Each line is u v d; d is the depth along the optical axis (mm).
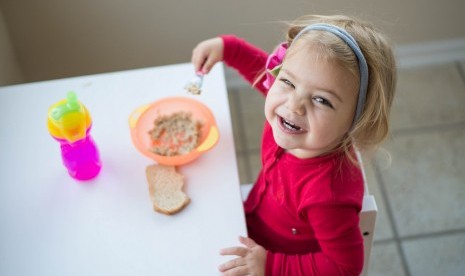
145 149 992
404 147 1825
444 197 1717
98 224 925
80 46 1671
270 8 1682
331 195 900
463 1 1801
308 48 813
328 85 804
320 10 1708
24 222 931
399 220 1674
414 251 1608
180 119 1044
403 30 1862
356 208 923
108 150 1019
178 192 948
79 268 879
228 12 1675
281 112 861
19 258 891
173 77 1130
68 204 950
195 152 974
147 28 1668
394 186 1742
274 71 913
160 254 889
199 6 1641
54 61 1692
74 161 940
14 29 1574
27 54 1650
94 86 1117
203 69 1114
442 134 1854
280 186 994
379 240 1636
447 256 1594
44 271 877
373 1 1726
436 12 1821
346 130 881
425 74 1982
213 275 864
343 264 920
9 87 1113
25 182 979
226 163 992
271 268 929
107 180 977
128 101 1091
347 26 848
